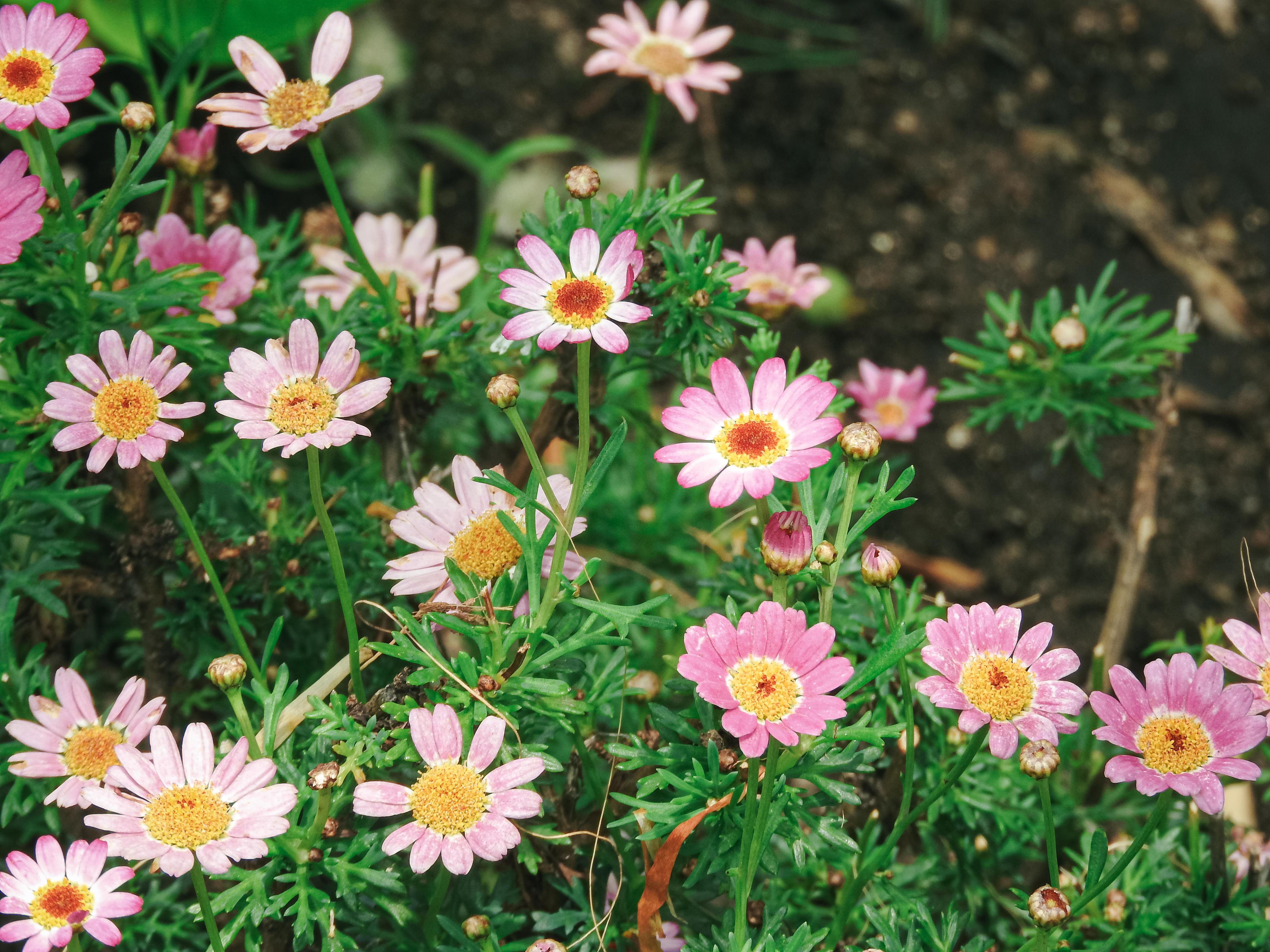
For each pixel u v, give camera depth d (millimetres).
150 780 546
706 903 626
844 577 657
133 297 631
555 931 623
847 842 577
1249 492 1031
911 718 573
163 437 564
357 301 668
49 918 542
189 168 683
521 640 583
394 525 594
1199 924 638
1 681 621
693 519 781
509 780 545
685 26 774
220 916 614
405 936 614
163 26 861
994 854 672
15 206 582
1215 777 539
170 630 660
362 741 574
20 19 591
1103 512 1007
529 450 564
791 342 1088
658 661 729
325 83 613
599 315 557
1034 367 706
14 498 621
